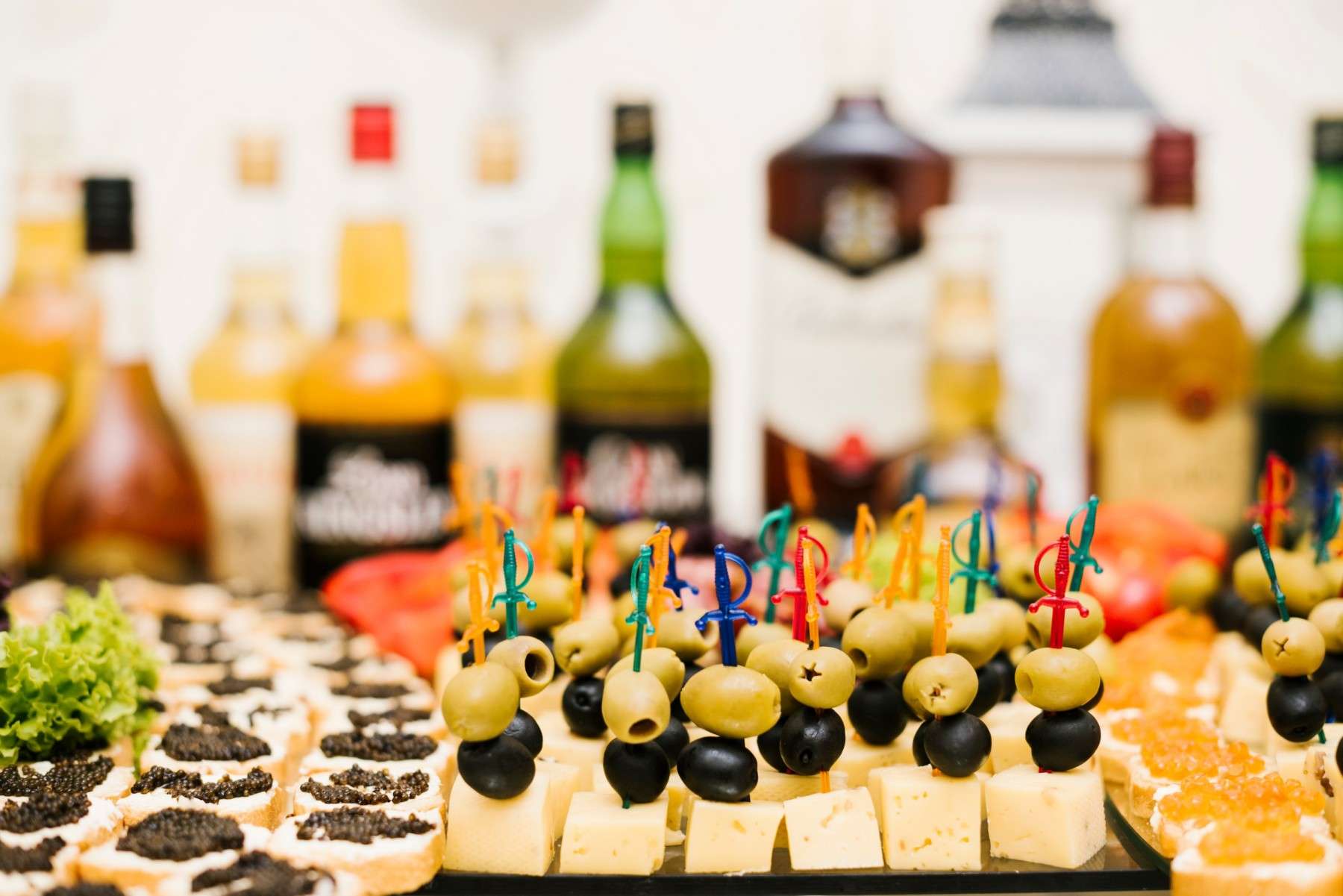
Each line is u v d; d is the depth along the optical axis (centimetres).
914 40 124
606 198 99
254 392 101
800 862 65
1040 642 68
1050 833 66
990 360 98
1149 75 128
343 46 124
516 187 104
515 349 103
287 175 124
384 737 73
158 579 98
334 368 97
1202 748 70
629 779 65
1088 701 67
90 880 63
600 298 99
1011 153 110
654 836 65
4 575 73
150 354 100
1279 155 128
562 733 71
